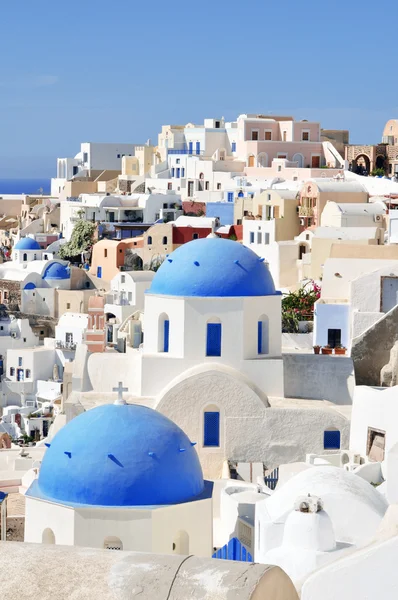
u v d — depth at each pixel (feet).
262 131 562.66
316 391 195.52
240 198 465.06
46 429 336.08
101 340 263.70
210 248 189.78
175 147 599.16
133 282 410.72
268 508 119.03
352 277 245.86
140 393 188.34
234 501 149.07
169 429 138.21
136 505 131.95
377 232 343.46
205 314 185.68
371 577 68.74
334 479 120.57
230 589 43.45
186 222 472.85
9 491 183.42
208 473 181.88
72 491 133.39
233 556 133.08
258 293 187.83
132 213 528.22
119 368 193.36
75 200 583.17
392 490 131.64
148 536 130.41
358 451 182.19
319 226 392.47
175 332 187.42
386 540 70.44
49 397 377.71
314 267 338.34
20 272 467.11
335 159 540.52
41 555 45.34
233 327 186.50
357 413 183.21
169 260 190.90
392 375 201.98
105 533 130.72
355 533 115.75
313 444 184.34
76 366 194.18
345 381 195.52
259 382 188.85
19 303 447.83
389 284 228.22
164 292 187.93
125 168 628.28
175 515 132.77
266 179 508.94
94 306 264.93
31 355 392.68
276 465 183.62
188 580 43.83
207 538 135.64
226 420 183.11
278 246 366.63
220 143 584.40
